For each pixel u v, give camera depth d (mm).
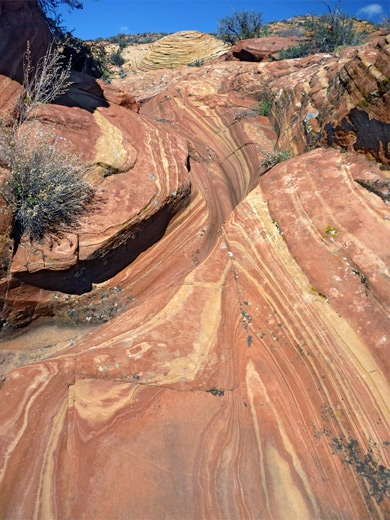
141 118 7965
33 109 5758
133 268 5426
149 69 32531
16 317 4324
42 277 4348
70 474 3066
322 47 15891
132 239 5297
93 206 5164
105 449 3234
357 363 3916
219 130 10859
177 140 8039
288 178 6176
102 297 4988
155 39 39844
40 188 4578
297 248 5121
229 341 4344
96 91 7770
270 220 5676
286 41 16984
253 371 4043
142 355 4008
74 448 3215
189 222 6492
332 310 4383
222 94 12281
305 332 4309
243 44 17250
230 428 3516
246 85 11914
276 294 4766
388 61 5359
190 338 4273
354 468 3318
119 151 6191
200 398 3723
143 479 3080
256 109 11195
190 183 6859
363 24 23969
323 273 4703
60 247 4484
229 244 5508
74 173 5121
